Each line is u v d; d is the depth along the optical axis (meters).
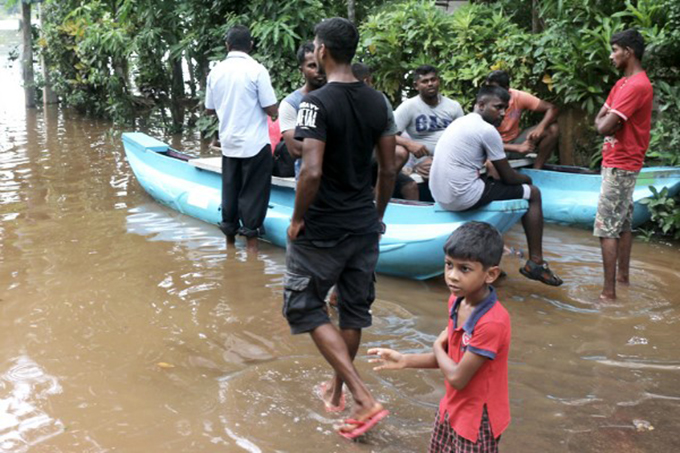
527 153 7.34
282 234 6.36
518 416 3.62
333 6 10.88
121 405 3.74
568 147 7.64
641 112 4.94
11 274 5.67
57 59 15.38
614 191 5.04
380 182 3.88
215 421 3.59
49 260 6.02
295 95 5.05
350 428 3.38
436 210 5.46
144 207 7.71
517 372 4.10
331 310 5.10
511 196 5.28
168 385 3.96
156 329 4.70
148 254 6.20
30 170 9.48
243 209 6.17
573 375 4.06
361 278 3.66
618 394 3.85
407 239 5.48
